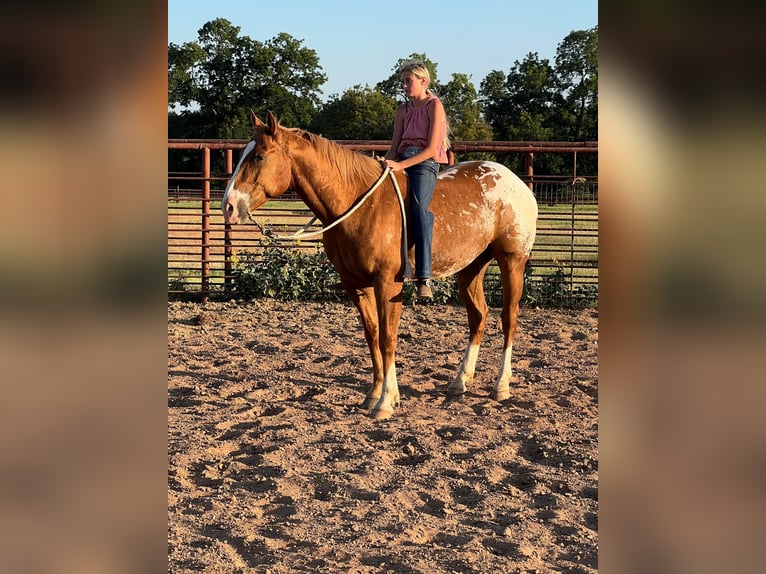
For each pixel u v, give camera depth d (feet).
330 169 16.71
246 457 15.14
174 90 191.93
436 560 10.52
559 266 31.60
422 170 17.37
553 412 18.12
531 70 191.52
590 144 31.01
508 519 12.16
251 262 32.50
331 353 23.70
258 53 193.26
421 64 17.56
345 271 17.81
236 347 24.23
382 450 15.43
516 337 26.09
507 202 18.97
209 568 10.17
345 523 11.94
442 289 30.96
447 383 20.61
